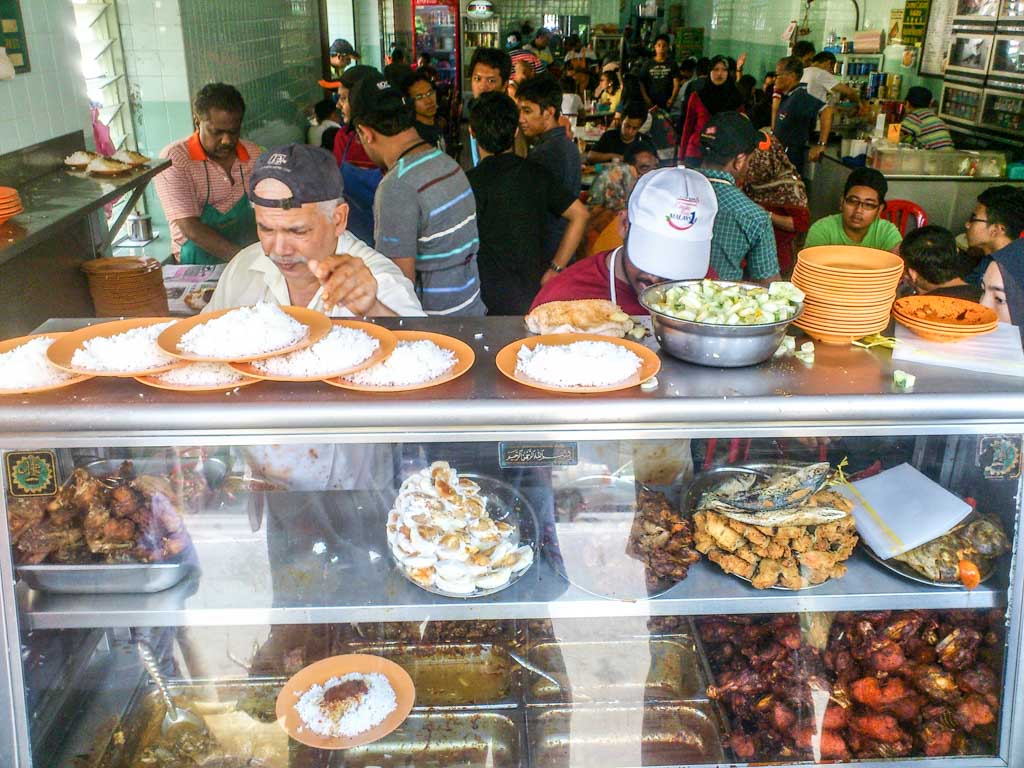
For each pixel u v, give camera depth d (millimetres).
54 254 3766
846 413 1549
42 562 1576
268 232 2062
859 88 10219
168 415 1483
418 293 3412
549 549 1751
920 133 7270
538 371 1601
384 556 1735
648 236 2350
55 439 1487
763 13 13148
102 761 1679
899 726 1737
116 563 1612
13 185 3721
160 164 4246
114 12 5055
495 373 1634
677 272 2365
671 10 17703
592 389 1541
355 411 1502
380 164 3420
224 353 1532
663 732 1765
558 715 1800
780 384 1597
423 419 1514
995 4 7633
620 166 4734
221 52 6078
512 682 1843
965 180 6473
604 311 1869
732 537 1722
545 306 1883
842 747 1740
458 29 13195
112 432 1492
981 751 1698
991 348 1731
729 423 1554
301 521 1703
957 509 1709
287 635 1827
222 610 1633
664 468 1738
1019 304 2869
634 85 8656
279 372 1547
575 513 1751
